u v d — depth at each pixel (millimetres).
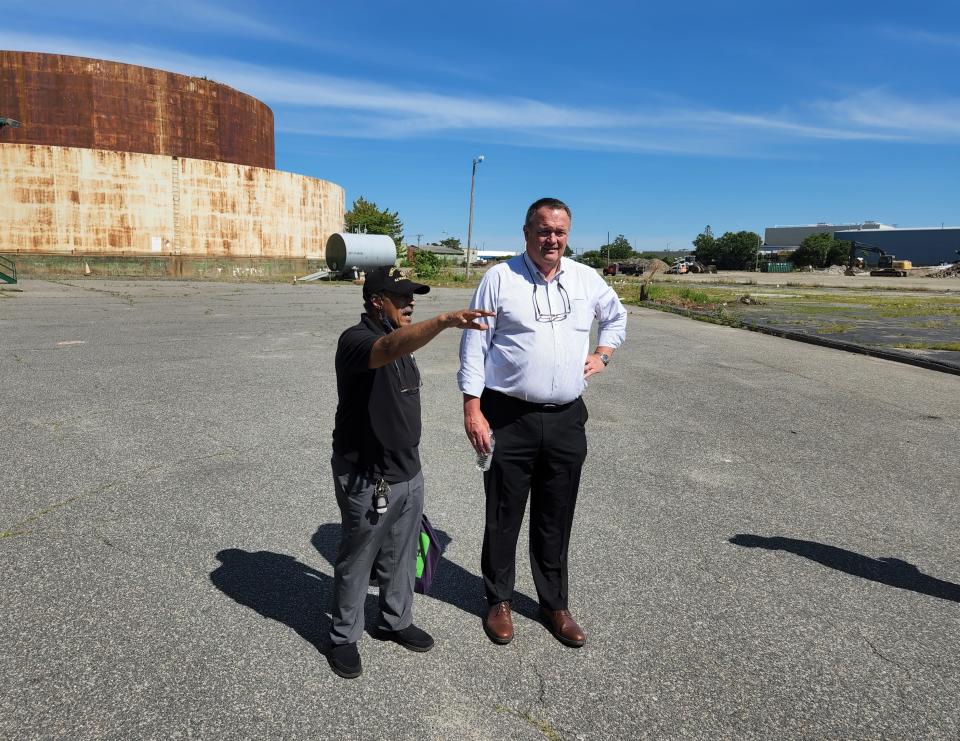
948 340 15484
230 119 51719
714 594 3750
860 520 4863
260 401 7891
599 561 4121
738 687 2930
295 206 51500
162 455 5836
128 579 3701
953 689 2955
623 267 86625
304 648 3119
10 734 2479
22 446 5973
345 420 2850
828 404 8680
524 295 3107
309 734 2539
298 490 5113
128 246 43781
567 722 2670
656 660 3123
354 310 20312
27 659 2947
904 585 3908
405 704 2748
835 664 3117
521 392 3139
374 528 2873
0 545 4059
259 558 4012
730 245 127000
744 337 16328
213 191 46406
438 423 7207
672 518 4812
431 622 3422
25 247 41406
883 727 2693
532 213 3076
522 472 3236
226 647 3098
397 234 78125
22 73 44156
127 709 2643
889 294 38812
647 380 10062
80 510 4617
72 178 41875
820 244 115812
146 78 47000
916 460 6340
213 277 46562
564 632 3252
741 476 5770
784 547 4379
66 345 11828
